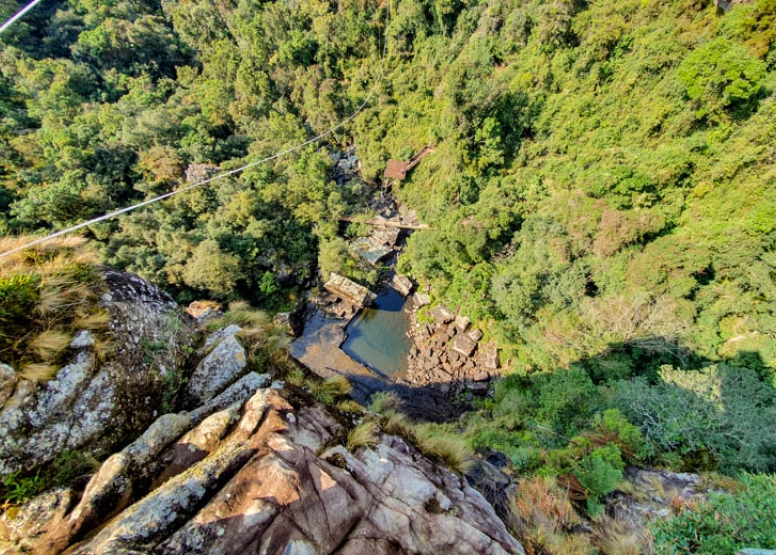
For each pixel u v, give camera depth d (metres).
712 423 10.18
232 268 25.14
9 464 3.86
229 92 42.50
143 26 48.22
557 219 22.48
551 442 11.58
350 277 28.95
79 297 4.91
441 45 35.12
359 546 3.83
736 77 17.80
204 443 4.57
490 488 6.61
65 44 48.44
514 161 27.61
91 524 3.76
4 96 38.84
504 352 22.64
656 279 17.80
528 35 28.62
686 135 20.64
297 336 26.20
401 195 35.12
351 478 4.36
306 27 43.09
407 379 23.33
